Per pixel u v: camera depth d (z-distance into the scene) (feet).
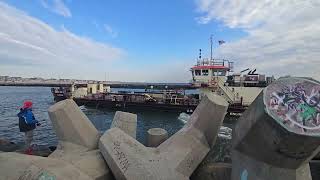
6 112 142.31
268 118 13.84
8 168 17.95
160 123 114.42
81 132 26.96
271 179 15.07
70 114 27.25
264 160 15.31
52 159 19.44
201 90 133.69
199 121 25.21
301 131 13.29
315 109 13.85
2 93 388.37
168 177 19.98
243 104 123.13
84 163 22.15
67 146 26.58
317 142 13.38
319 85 14.57
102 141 23.04
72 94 171.63
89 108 157.17
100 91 184.44
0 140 41.45
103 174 21.90
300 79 14.94
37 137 76.79
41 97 282.97
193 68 139.95
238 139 16.51
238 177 16.69
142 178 19.31
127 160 20.45
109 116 131.23
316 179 24.11
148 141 32.24
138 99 149.07
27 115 34.19
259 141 14.94
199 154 23.54
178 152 22.61
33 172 17.54
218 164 25.08
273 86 14.83
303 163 14.73
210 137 25.27
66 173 18.11
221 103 25.39
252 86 129.39
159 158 21.34
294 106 14.01
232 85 132.77
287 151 14.03
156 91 171.01
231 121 110.73
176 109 138.00
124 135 22.72
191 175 23.88
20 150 35.58
